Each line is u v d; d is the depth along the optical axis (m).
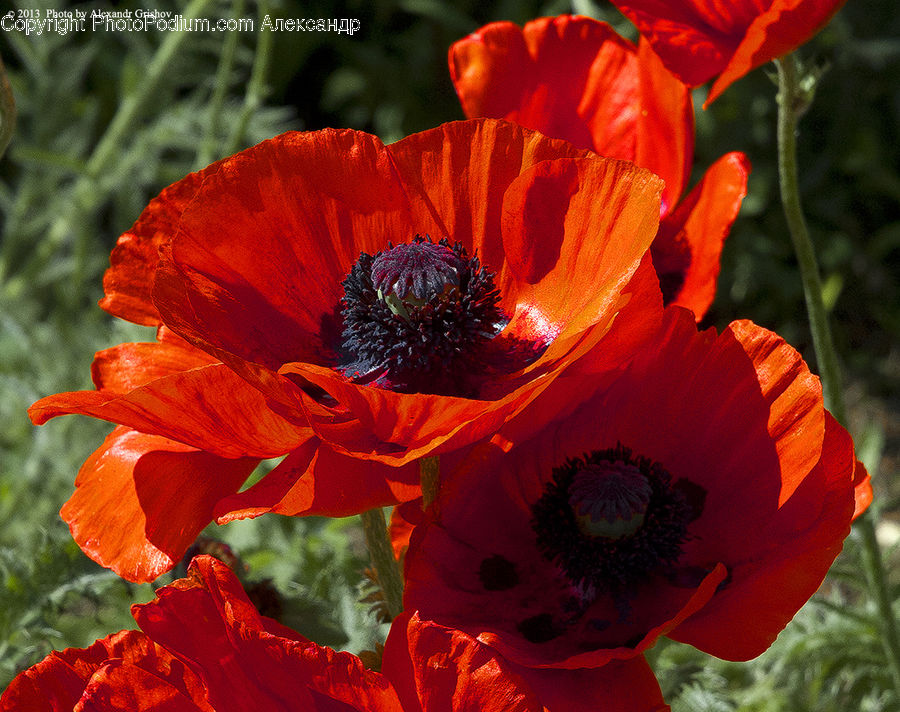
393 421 0.80
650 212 0.82
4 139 0.91
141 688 0.80
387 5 2.15
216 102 1.38
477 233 0.87
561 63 0.97
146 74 1.60
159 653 0.81
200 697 0.81
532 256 0.86
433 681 0.78
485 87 0.97
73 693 0.81
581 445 0.85
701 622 0.80
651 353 0.84
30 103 1.75
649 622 0.83
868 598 1.12
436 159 0.87
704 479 0.84
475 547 0.84
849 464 0.82
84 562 0.98
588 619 0.84
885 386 1.97
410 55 2.16
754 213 2.08
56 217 1.82
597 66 0.97
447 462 0.83
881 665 1.09
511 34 0.96
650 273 0.82
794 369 0.83
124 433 0.86
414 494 0.82
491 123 0.86
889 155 2.14
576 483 0.84
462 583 0.83
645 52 0.93
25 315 1.61
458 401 0.79
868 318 2.07
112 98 2.15
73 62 1.76
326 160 0.86
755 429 0.83
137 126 1.87
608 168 0.84
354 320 0.86
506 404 0.79
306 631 0.95
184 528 0.83
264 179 0.86
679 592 0.83
